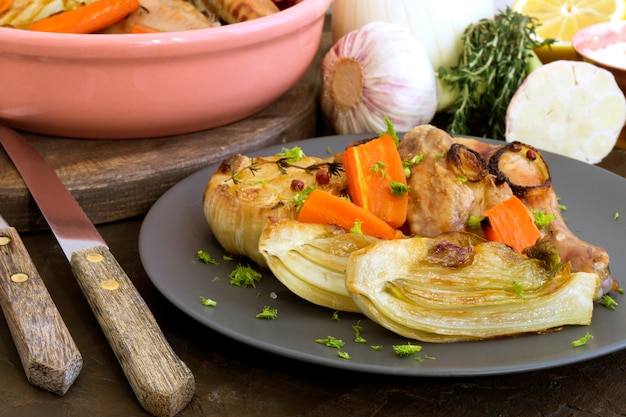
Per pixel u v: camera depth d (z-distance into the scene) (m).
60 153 0.77
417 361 0.60
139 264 0.70
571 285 0.62
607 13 0.96
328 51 0.91
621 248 0.69
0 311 0.66
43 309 0.62
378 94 0.83
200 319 0.62
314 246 0.64
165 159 0.76
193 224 0.70
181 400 0.59
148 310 0.62
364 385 0.62
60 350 0.60
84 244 0.67
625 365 0.63
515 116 0.82
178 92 0.76
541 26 0.97
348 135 0.79
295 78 0.82
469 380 0.62
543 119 0.82
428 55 0.87
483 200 0.66
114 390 0.61
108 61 0.73
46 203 0.71
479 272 0.62
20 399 0.60
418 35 0.87
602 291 0.64
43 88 0.75
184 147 0.78
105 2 0.78
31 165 0.75
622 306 0.64
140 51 0.73
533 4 0.98
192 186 0.73
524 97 0.82
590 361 0.63
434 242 0.62
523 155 0.70
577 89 0.81
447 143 0.67
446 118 0.89
